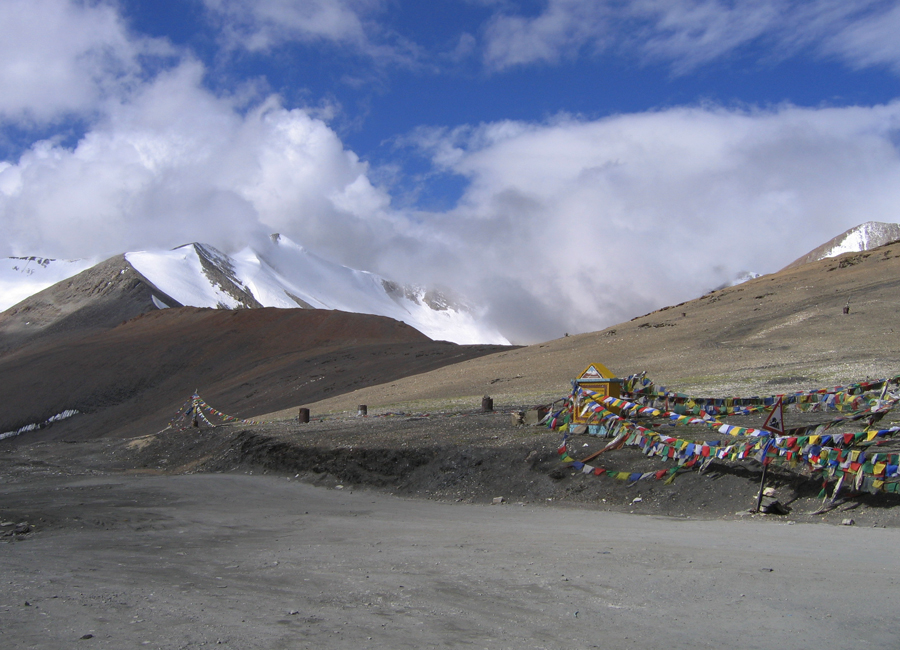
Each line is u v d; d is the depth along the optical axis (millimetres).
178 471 28469
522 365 62062
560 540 11711
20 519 15680
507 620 7023
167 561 10828
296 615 7289
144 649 6059
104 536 13719
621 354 59062
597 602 7629
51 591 8539
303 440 26703
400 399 53156
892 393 19156
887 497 12625
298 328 150625
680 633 6496
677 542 11109
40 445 38906
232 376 125250
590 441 19172
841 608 7141
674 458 16219
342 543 12398
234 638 6414
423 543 12016
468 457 19969
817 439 13547
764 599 7539
